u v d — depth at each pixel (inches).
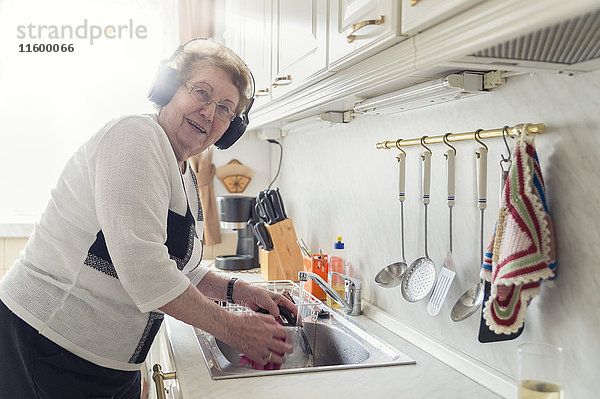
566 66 38.7
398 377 50.8
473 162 52.4
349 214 81.7
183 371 53.1
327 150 90.0
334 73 50.4
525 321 46.2
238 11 91.5
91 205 50.3
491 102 49.1
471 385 49.1
